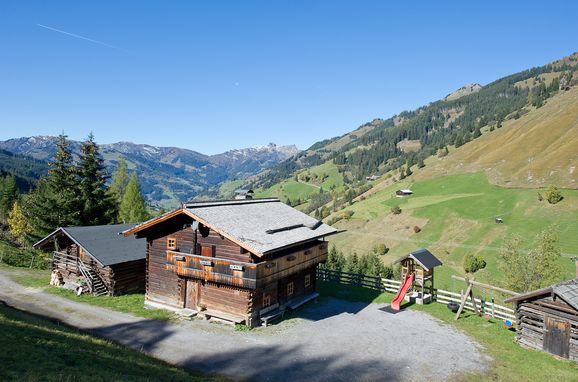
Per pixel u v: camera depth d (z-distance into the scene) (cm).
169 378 1791
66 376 1466
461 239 11131
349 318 3030
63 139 6034
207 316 2942
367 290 3838
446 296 3438
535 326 2483
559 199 11019
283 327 2820
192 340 2531
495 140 19338
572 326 2298
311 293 3600
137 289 3841
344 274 4109
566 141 14425
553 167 13112
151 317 2969
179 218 3106
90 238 3803
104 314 3020
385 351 2423
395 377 2092
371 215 15825
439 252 10806
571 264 7406
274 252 2867
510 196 12600
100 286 3638
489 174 15500
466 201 13375
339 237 14475
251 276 2605
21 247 7144
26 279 4141
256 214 3375
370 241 13300
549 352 2386
